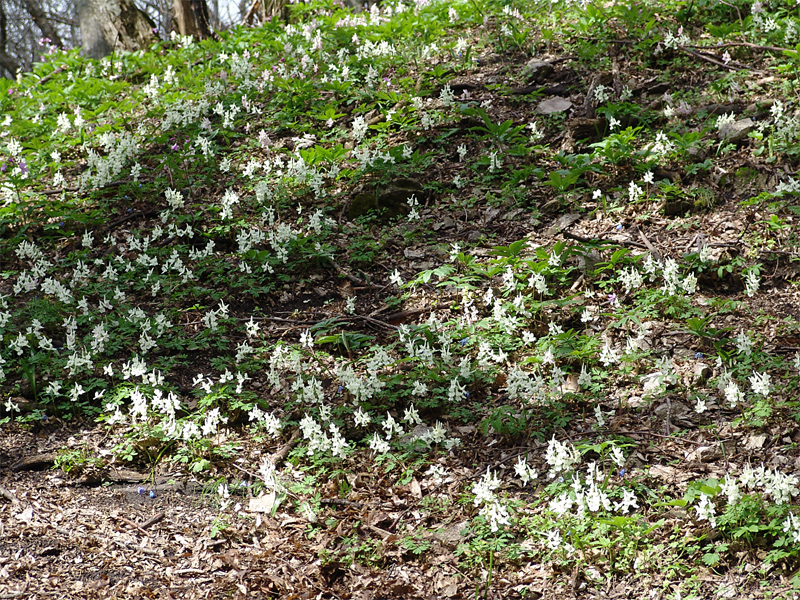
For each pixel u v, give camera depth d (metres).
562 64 8.19
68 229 7.49
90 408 6.19
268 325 7.12
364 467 5.61
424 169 7.68
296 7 9.18
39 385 6.42
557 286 7.12
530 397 5.94
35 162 7.87
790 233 7.14
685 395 5.91
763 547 4.34
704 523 4.55
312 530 5.04
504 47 8.40
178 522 5.14
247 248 7.29
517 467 5.03
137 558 4.75
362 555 4.78
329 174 7.64
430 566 4.65
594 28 8.35
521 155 7.66
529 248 7.27
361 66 8.29
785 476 4.62
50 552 4.71
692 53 8.05
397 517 5.11
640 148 7.62
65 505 5.23
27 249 7.29
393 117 7.87
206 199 7.61
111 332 7.05
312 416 6.10
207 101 8.17
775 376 5.96
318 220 7.36
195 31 9.77
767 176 7.38
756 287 6.95
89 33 9.52
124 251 7.33
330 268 7.33
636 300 7.00
